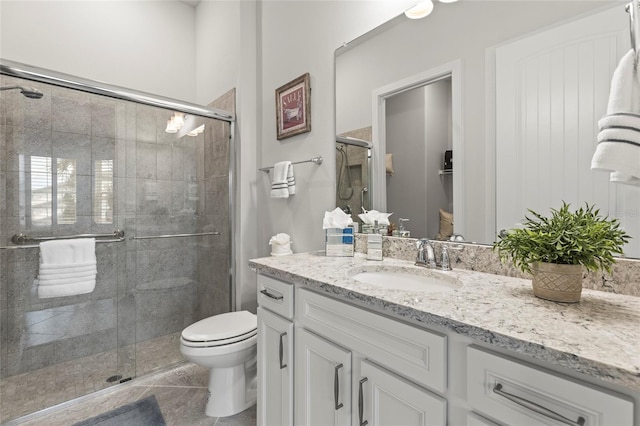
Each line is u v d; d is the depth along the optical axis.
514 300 0.78
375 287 0.91
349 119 1.58
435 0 1.22
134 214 2.13
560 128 0.91
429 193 1.25
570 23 0.90
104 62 2.41
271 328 1.23
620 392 0.48
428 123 1.25
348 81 1.58
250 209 2.25
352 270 1.16
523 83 0.99
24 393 1.71
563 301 0.75
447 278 1.05
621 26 0.82
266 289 1.28
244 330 1.57
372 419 0.83
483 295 0.82
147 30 2.62
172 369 2.06
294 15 1.92
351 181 1.58
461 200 1.15
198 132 2.26
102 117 1.98
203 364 1.50
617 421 0.48
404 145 1.34
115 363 2.02
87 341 1.97
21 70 1.63
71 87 1.81
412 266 1.20
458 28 1.15
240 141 2.21
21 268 1.78
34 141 1.79
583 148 0.87
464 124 1.14
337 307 0.94
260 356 1.30
